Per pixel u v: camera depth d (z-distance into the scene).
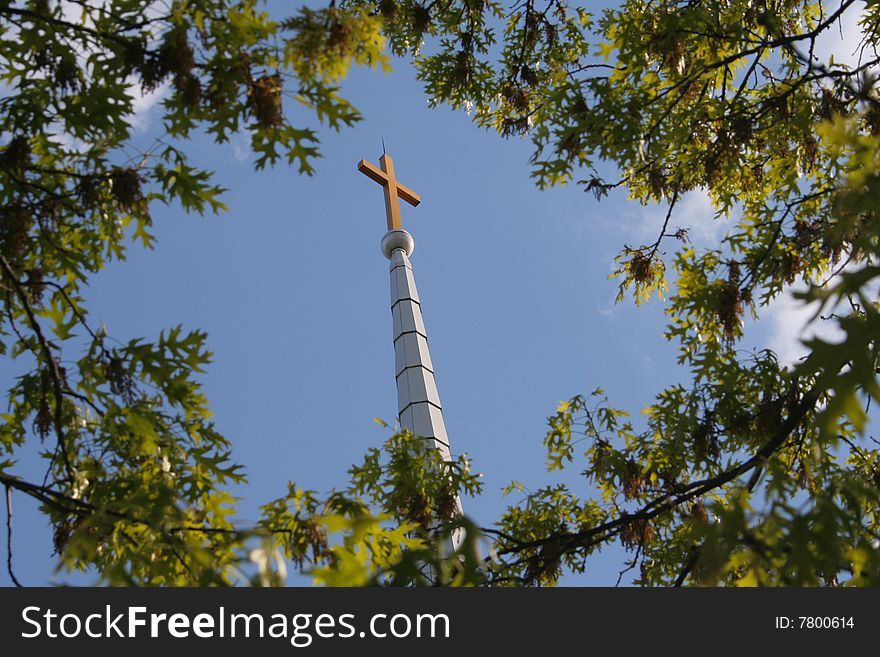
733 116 9.06
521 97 11.62
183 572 6.43
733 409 8.36
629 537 8.46
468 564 4.62
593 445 9.58
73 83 6.75
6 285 7.52
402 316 24.66
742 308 8.52
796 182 9.12
